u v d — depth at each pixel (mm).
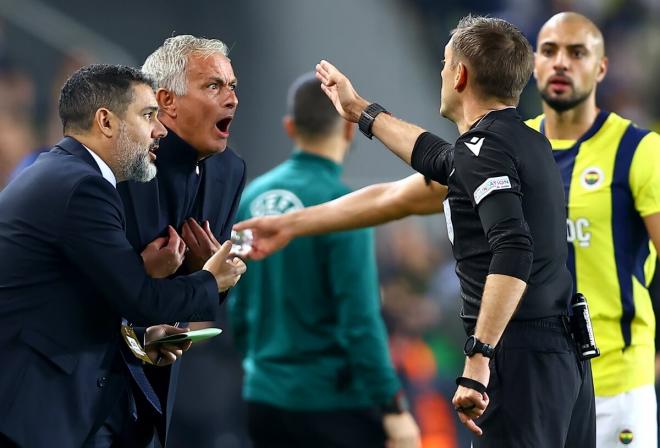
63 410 12664
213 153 13938
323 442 18344
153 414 13906
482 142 12305
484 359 11820
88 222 12414
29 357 12477
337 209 15984
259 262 18672
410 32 37812
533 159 12438
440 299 29109
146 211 13562
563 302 12773
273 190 18625
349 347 17984
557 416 12578
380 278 29125
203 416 24609
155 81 13633
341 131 18859
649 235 15773
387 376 18047
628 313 15797
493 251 11906
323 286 18141
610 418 15727
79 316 12773
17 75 33375
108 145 12984
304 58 36688
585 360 13109
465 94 12961
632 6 39062
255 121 36188
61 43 33969
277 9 36531
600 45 16344
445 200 12938
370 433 18328
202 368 24641
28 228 12469
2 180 32188
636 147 15922
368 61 37406
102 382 13102
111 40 35344
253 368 18984
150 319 12664
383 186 15945
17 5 33781
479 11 38438
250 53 36438
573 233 15914
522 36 12969
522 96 37000
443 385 28344
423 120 37625
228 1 36188
